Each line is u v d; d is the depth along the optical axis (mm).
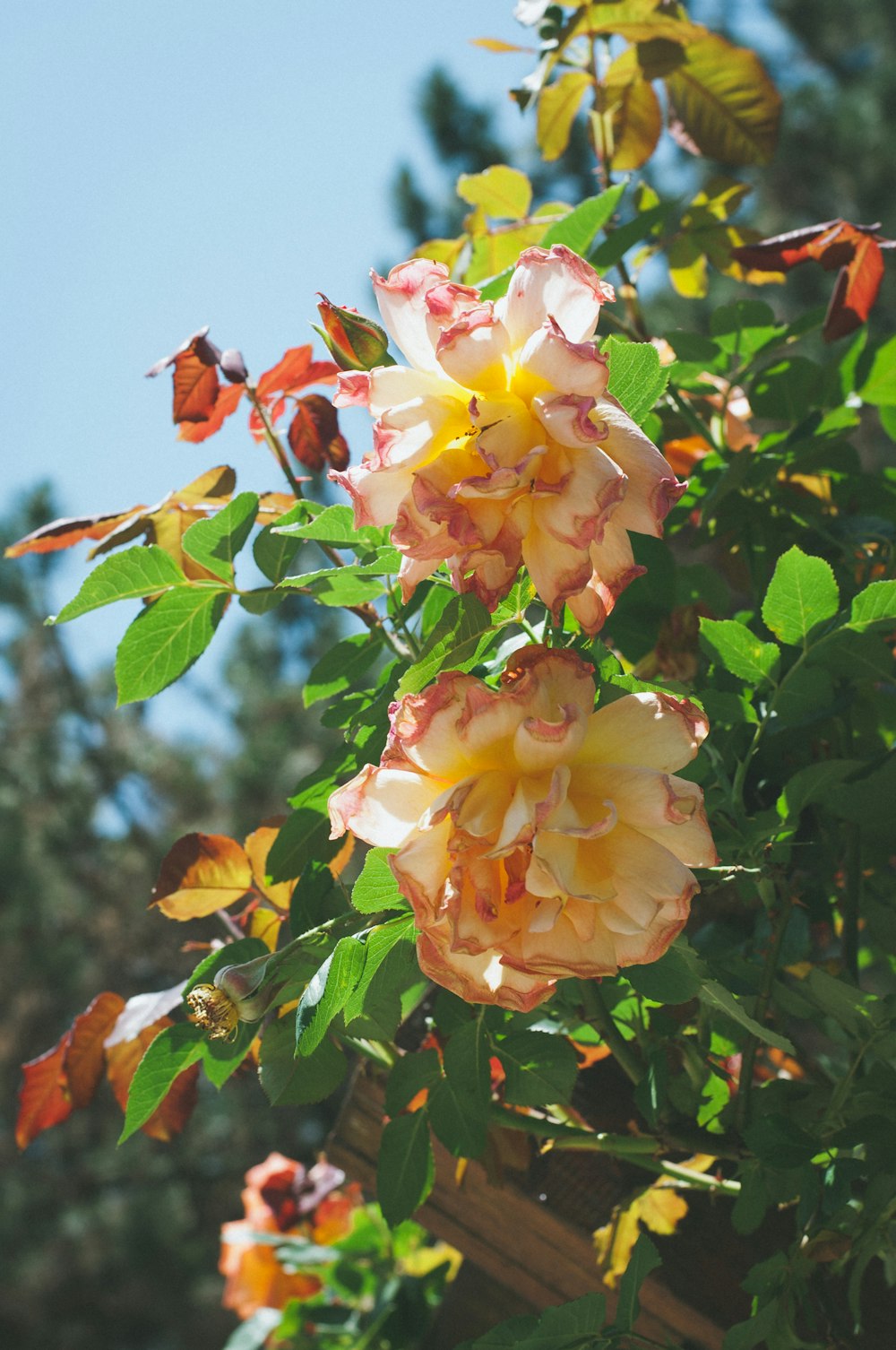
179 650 785
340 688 827
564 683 648
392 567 728
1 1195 5809
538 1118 815
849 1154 798
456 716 637
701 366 955
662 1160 856
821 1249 772
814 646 780
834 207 4824
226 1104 5625
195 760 6633
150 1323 5652
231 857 860
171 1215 5590
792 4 5086
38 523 6516
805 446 918
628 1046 785
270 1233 1300
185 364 869
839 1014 781
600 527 625
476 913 630
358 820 650
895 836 837
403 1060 780
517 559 635
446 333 634
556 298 645
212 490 868
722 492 899
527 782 636
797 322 953
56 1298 5562
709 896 876
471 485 623
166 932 6105
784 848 786
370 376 658
